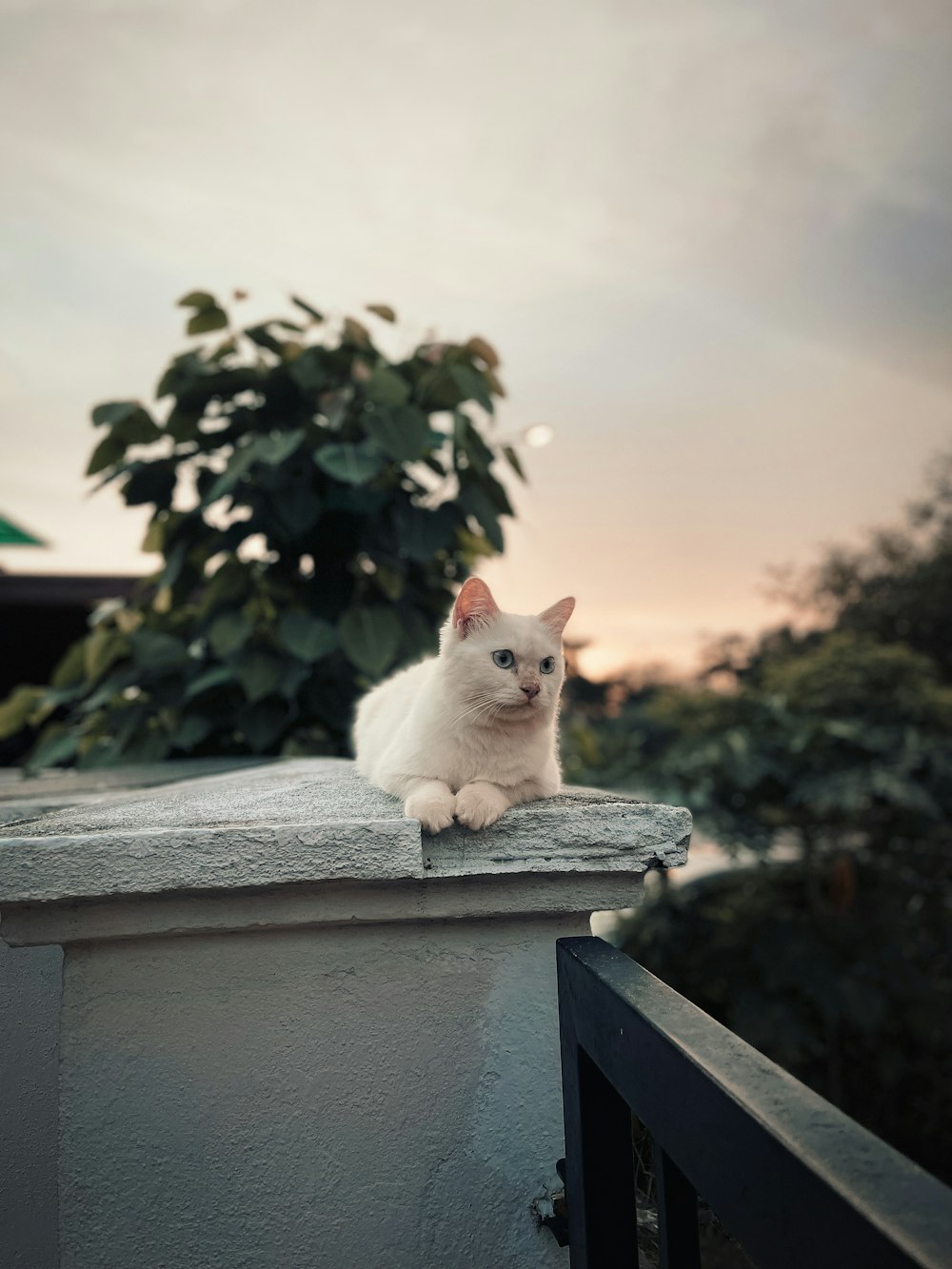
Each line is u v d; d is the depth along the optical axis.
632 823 1.30
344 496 3.44
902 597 10.66
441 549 3.53
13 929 1.21
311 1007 1.29
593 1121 1.17
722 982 5.76
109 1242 1.25
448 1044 1.32
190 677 3.55
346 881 1.23
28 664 6.92
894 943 5.65
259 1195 1.27
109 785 2.51
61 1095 1.26
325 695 3.55
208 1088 1.27
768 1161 0.67
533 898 1.31
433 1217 1.30
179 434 3.65
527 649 1.71
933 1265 0.49
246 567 3.49
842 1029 5.67
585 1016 1.15
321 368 3.55
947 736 5.98
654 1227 1.27
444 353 3.65
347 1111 1.30
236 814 1.33
